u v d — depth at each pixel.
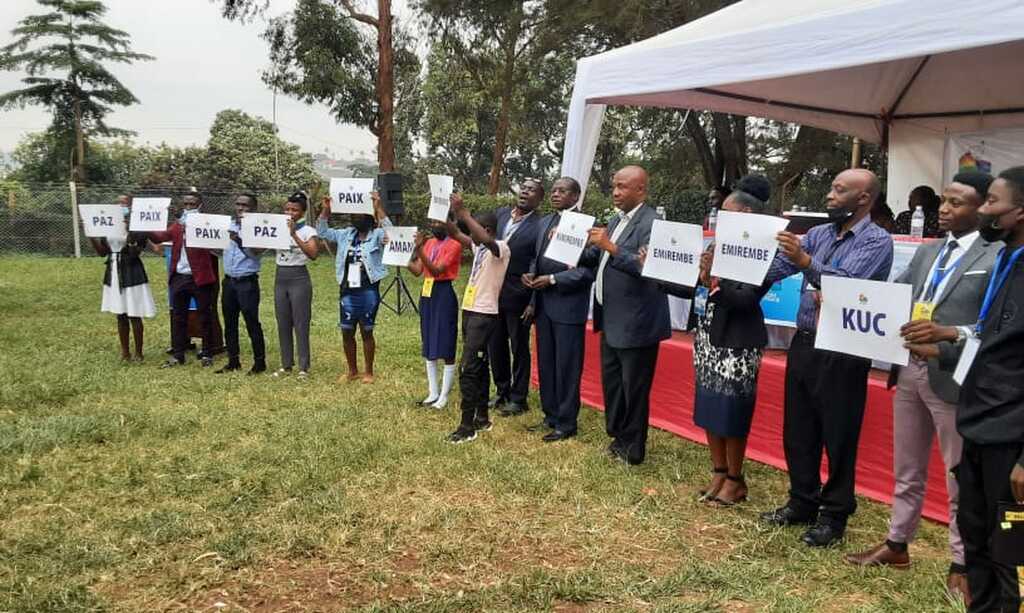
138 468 4.82
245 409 6.24
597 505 4.39
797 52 4.81
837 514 3.81
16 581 3.34
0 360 7.89
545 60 16.48
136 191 20.55
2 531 3.89
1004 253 2.58
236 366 7.66
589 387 6.66
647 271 4.36
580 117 6.47
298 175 35.00
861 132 9.09
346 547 3.79
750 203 4.00
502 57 17.91
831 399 3.69
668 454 5.33
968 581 2.72
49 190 19.92
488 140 37.97
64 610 3.13
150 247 8.23
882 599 3.34
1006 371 2.45
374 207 6.83
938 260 3.25
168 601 3.25
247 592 3.35
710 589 3.43
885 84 8.06
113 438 5.42
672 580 3.47
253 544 3.78
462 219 5.27
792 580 3.51
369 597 3.31
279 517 4.12
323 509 4.23
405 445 5.34
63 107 30.59
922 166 8.66
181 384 7.03
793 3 5.29
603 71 6.24
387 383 7.23
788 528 4.05
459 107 26.95
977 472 2.61
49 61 29.50
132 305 7.86
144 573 3.50
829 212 3.63
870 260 3.50
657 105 7.38
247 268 7.30
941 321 3.07
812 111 8.56
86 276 15.72
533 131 28.05
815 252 3.75
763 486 4.78
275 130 36.69
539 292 5.69
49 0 29.47
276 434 5.57
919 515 3.55
